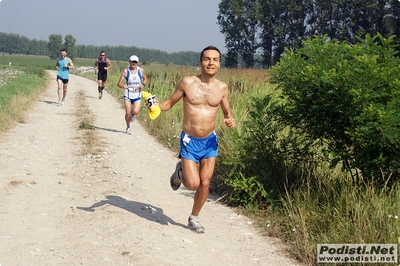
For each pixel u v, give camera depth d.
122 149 11.23
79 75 56.59
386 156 6.27
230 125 6.34
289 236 6.30
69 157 10.06
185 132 6.12
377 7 48.28
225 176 8.23
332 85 6.39
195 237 6.19
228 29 65.81
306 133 7.44
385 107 6.23
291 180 7.42
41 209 6.73
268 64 64.06
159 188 8.38
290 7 58.06
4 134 12.22
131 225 6.15
